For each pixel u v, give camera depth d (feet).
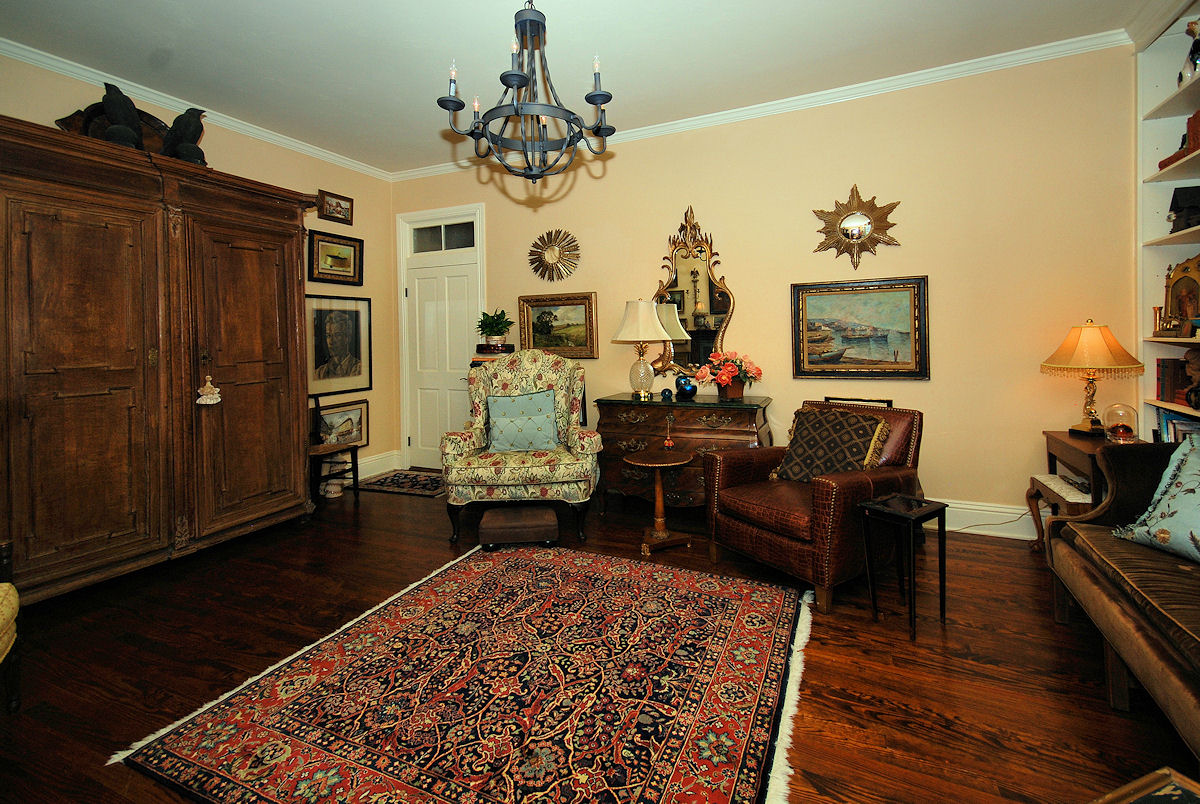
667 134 13.32
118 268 8.88
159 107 11.35
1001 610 7.93
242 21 8.76
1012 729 5.47
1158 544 6.03
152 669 6.72
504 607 8.11
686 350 13.43
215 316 10.23
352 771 5.03
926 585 8.76
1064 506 8.49
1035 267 10.48
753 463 10.07
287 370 11.64
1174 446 7.13
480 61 10.09
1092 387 9.70
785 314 12.45
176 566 9.83
